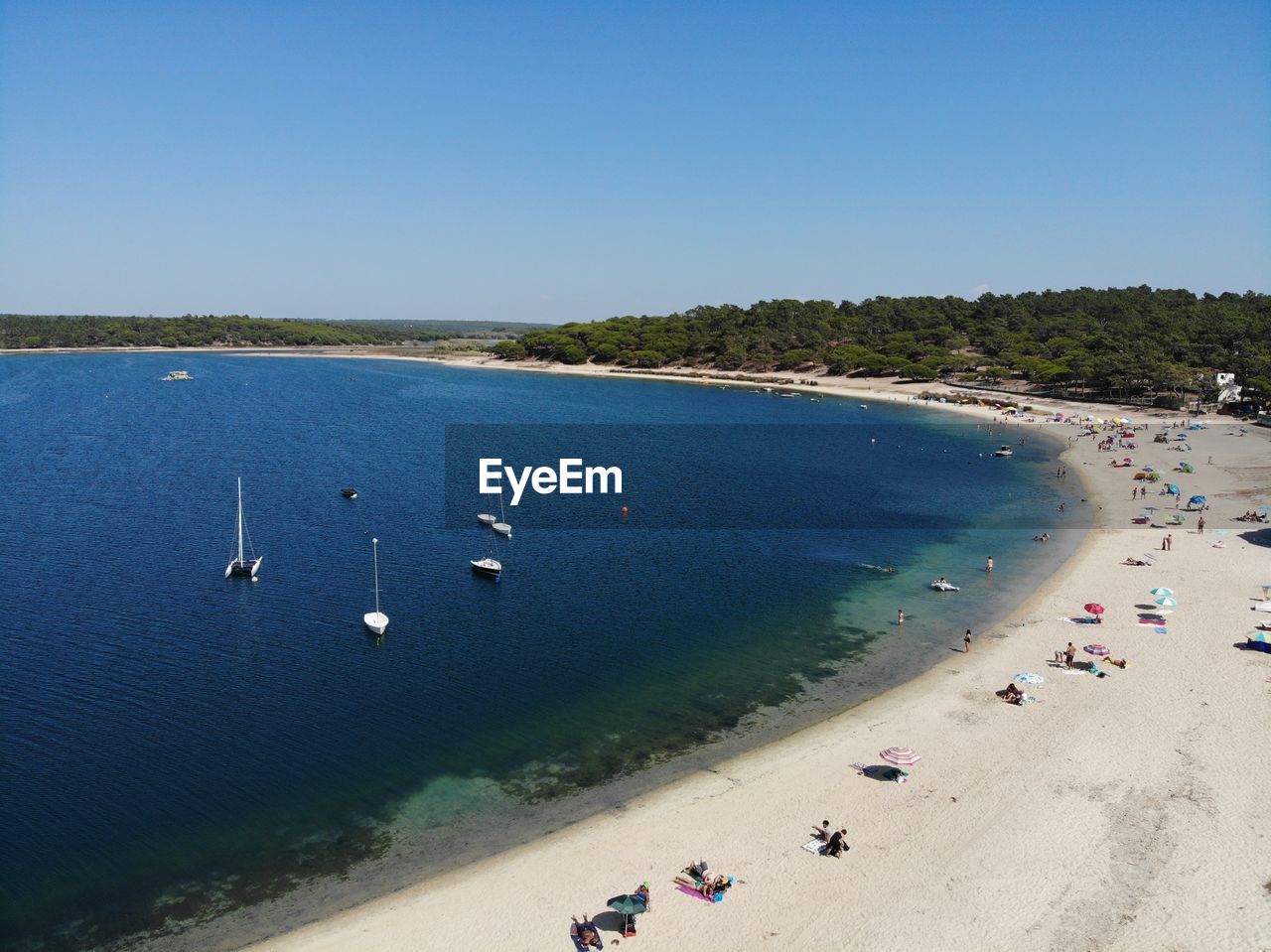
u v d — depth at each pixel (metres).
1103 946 31.41
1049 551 86.88
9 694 53.44
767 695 53.91
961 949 31.44
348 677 56.78
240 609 69.62
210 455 146.62
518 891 35.31
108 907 34.88
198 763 45.72
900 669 57.47
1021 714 49.88
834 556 87.19
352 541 91.50
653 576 80.19
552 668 58.41
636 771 44.84
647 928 32.81
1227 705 50.09
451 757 46.50
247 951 32.28
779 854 37.31
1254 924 32.25
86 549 86.00
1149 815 39.41
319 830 40.00
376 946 32.38
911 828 38.94
